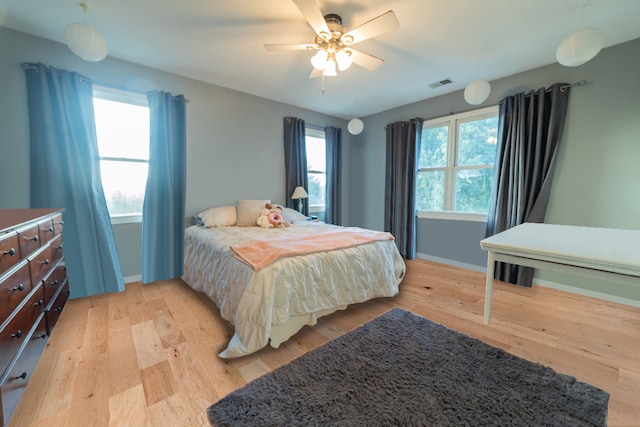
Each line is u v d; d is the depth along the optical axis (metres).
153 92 2.72
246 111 3.52
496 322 2.04
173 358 1.58
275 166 3.87
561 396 1.28
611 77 2.38
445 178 3.73
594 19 1.99
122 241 2.74
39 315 1.41
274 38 2.24
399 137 4.00
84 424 1.13
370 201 4.68
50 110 2.22
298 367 1.49
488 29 2.12
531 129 2.76
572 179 2.61
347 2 1.81
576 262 1.32
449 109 3.56
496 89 3.12
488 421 1.13
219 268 2.05
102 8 1.86
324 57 1.94
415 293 2.62
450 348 1.66
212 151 3.25
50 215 1.66
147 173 2.82
